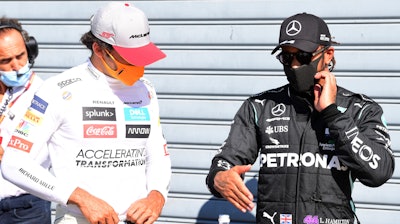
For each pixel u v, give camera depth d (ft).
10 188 34.55
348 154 27.96
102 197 27.37
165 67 42.50
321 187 28.76
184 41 42.22
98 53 27.09
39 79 35.04
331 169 28.73
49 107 26.89
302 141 29.01
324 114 28.17
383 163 28.22
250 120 30.48
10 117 34.32
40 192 26.81
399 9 39.04
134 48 26.63
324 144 28.89
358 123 29.12
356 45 39.75
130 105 27.99
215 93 41.96
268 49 41.09
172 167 42.65
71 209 27.55
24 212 35.04
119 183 27.66
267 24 40.96
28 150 26.96
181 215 42.65
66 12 43.73
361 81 39.81
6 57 33.22
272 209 29.45
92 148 27.20
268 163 29.63
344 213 28.86
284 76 40.98
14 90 34.50
